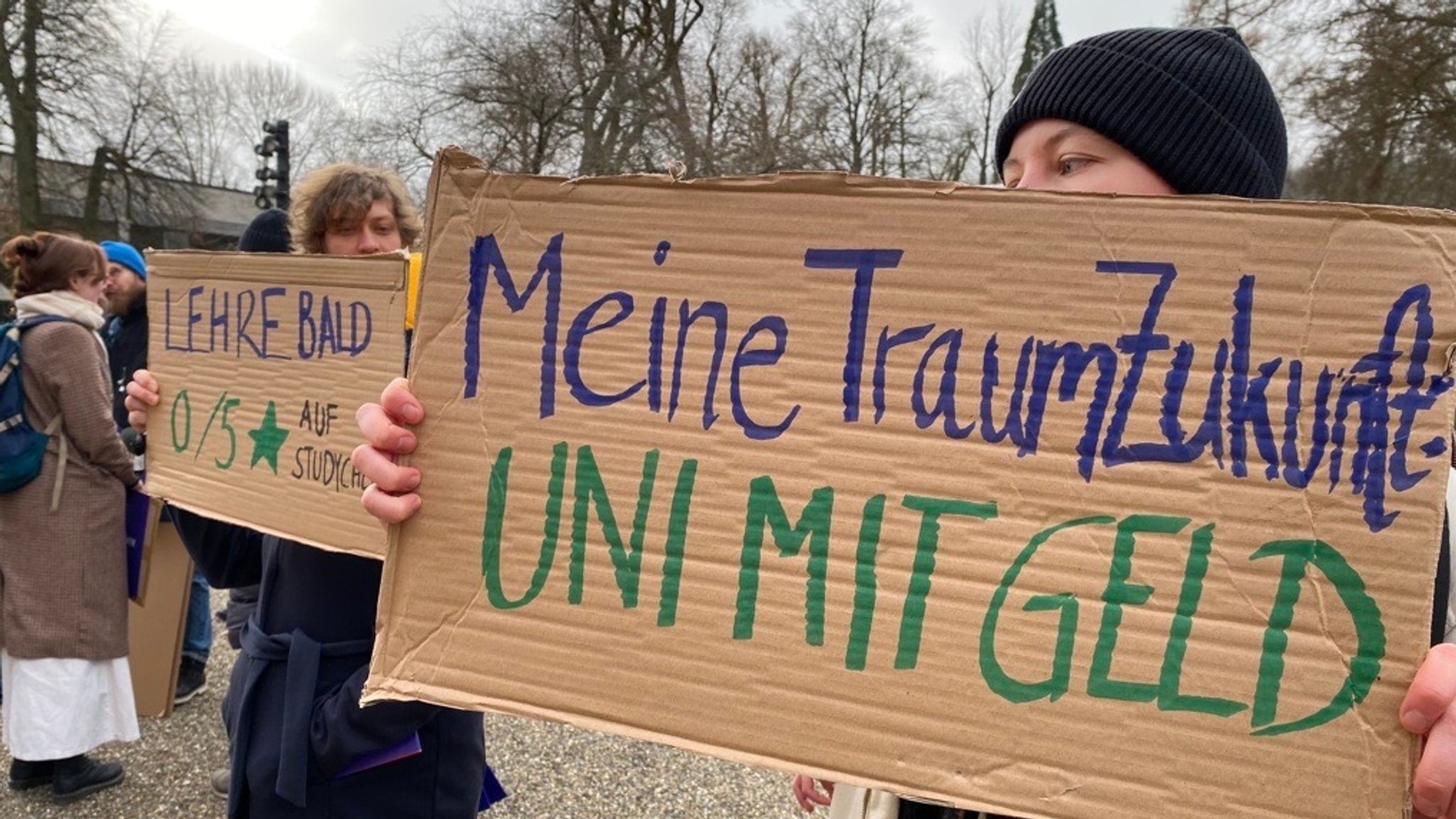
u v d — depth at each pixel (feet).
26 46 68.85
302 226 7.25
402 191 7.51
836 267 3.12
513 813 9.87
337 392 4.89
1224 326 2.81
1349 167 40.14
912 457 3.04
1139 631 2.85
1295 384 2.76
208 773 10.39
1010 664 2.93
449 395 3.45
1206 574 2.81
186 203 84.23
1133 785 2.81
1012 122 4.49
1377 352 2.70
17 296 9.55
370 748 4.75
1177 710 2.80
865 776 2.99
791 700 3.08
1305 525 2.74
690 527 3.22
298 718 4.91
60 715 9.26
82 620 9.23
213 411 5.45
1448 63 37.29
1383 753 2.65
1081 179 4.17
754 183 3.18
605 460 3.30
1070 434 2.92
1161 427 2.85
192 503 5.47
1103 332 2.90
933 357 3.03
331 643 5.03
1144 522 2.86
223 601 17.07
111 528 9.43
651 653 3.22
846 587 3.07
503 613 3.36
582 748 11.51
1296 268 2.77
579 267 3.35
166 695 11.66
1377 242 2.71
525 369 3.39
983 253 3.00
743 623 3.15
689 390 3.25
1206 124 3.96
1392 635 2.67
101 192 76.43
